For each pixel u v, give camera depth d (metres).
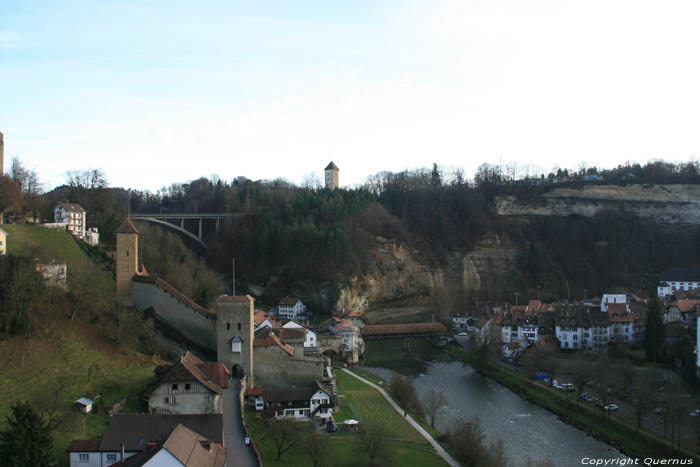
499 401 122.44
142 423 65.88
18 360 84.06
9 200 141.50
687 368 126.88
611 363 130.00
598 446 96.19
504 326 168.25
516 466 86.88
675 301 166.62
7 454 57.06
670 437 95.81
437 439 96.94
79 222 161.88
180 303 116.06
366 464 78.88
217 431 65.56
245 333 105.50
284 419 86.38
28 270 93.62
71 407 76.12
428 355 171.12
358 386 128.12
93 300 108.25
